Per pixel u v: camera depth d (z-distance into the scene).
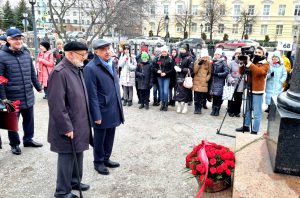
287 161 2.43
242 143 3.16
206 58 6.35
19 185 3.33
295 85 2.54
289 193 2.20
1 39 6.52
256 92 4.84
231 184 2.81
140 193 3.22
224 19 41.47
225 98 6.20
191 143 4.77
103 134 3.54
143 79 6.76
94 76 3.32
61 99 2.67
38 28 28.50
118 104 3.58
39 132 5.12
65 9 17.88
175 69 6.45
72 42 2.76
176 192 3.25
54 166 3.81
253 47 4.89
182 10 42.62
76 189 3.24
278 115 2.48
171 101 7.44
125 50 7.17
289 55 8.59
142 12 19.00
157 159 4.11
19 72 3.95
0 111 3.59
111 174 3.64
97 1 17.56
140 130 5.39
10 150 4.27
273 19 40.91
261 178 2.40
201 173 2.70
